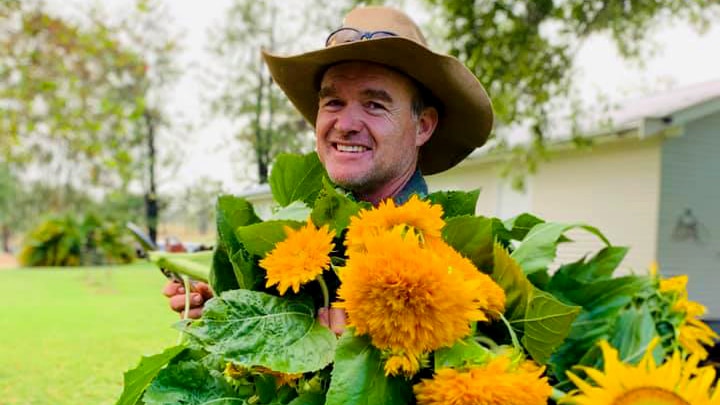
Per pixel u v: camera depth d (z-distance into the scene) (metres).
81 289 7.34
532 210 8.48
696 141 6.91
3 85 6.48
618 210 7.20
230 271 1.08
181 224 24.44
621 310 1.24
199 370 0.94
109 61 7.42
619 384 0.76
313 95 1.61
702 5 5.67
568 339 1.22
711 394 0.76
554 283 1.32
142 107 7.04
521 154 6.91
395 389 0.81
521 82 5.88
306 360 0.87
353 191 1.30
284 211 1.04
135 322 3.65
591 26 5.58
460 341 0.80
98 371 2.43
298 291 0.94
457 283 0.79
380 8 1.44
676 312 1.25
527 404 0.75
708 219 6.94
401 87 1.30
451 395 0.75
